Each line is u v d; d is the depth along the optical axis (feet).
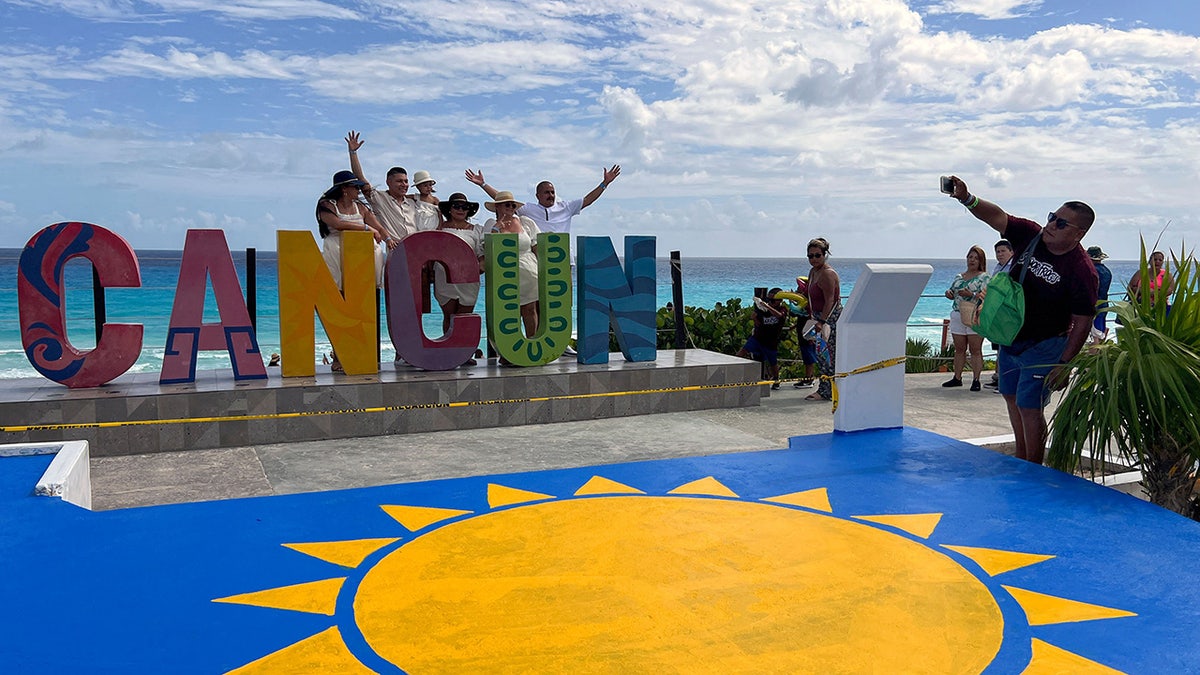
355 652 11.03
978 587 13.26
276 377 27.71
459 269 29.17
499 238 29.60
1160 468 18.48
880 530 15.87
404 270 28.45
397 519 16.48
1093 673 10.61
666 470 20.01
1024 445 20.89
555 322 30.71
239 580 13.38
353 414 26.48
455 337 29.25
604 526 16.11
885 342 23.21
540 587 13.21
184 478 21.75
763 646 11.29
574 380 29.48
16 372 70.13
